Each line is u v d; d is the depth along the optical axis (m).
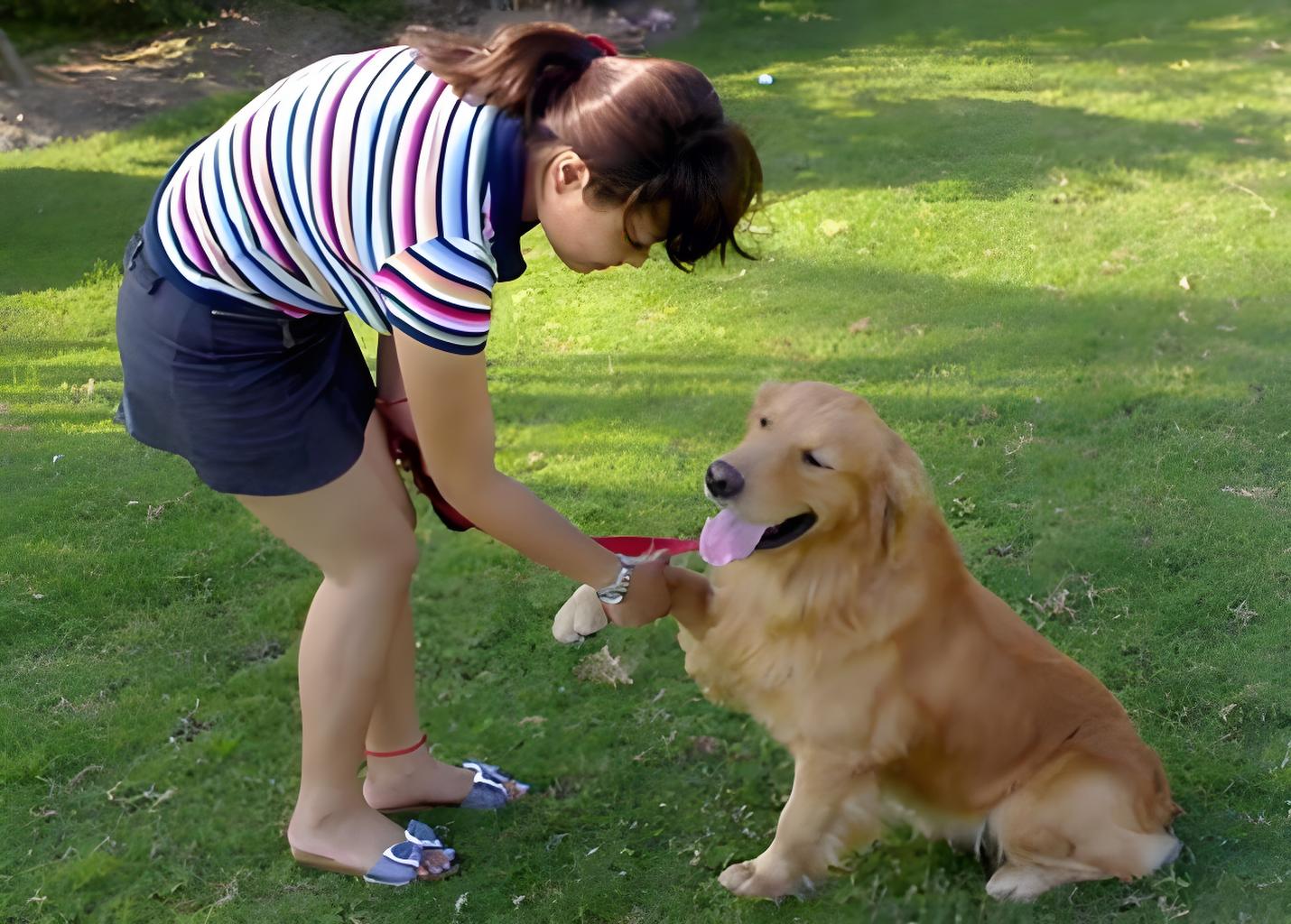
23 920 2.70
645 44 10.88
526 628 3.65
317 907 2.71
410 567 2.60
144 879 2.81
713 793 3.00
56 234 7.15
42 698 3.39
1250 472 4.11
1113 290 5.56
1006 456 4.28
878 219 6.56
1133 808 2.52
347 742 2.67
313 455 2.40
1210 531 3.81
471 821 2.95
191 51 10.57
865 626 2.51
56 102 9.48
